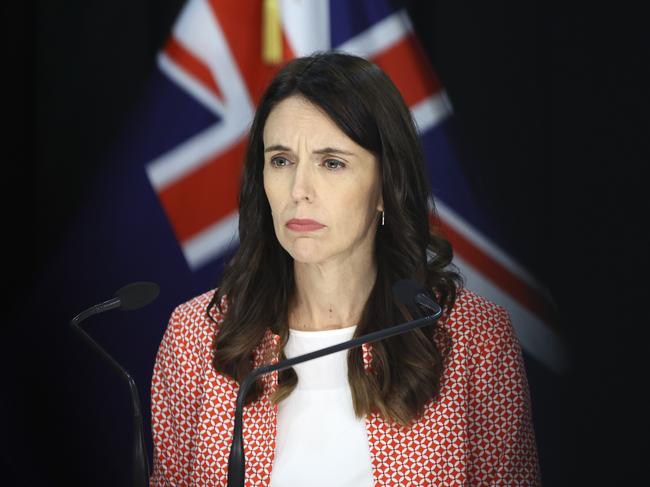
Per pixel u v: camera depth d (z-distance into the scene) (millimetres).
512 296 10234
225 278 6188
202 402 6195
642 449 10016
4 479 10398
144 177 10422
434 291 6160
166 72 10328
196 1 10273
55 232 10422
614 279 10008
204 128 10398
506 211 10203
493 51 10102
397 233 5855
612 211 9961
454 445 5945
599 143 9945
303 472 5875
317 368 6000
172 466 6520
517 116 10117
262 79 10312
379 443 5844
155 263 10500
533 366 10234
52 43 10266
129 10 10281
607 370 10086
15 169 10328
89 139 10383
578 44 9914
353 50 10133
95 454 10562
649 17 9688
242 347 6004
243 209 6062
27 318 10453
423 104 10164
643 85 9750
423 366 5836
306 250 5535
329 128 5438
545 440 10250
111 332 10523
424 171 5891
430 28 10156
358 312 6043
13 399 10445
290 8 10133
